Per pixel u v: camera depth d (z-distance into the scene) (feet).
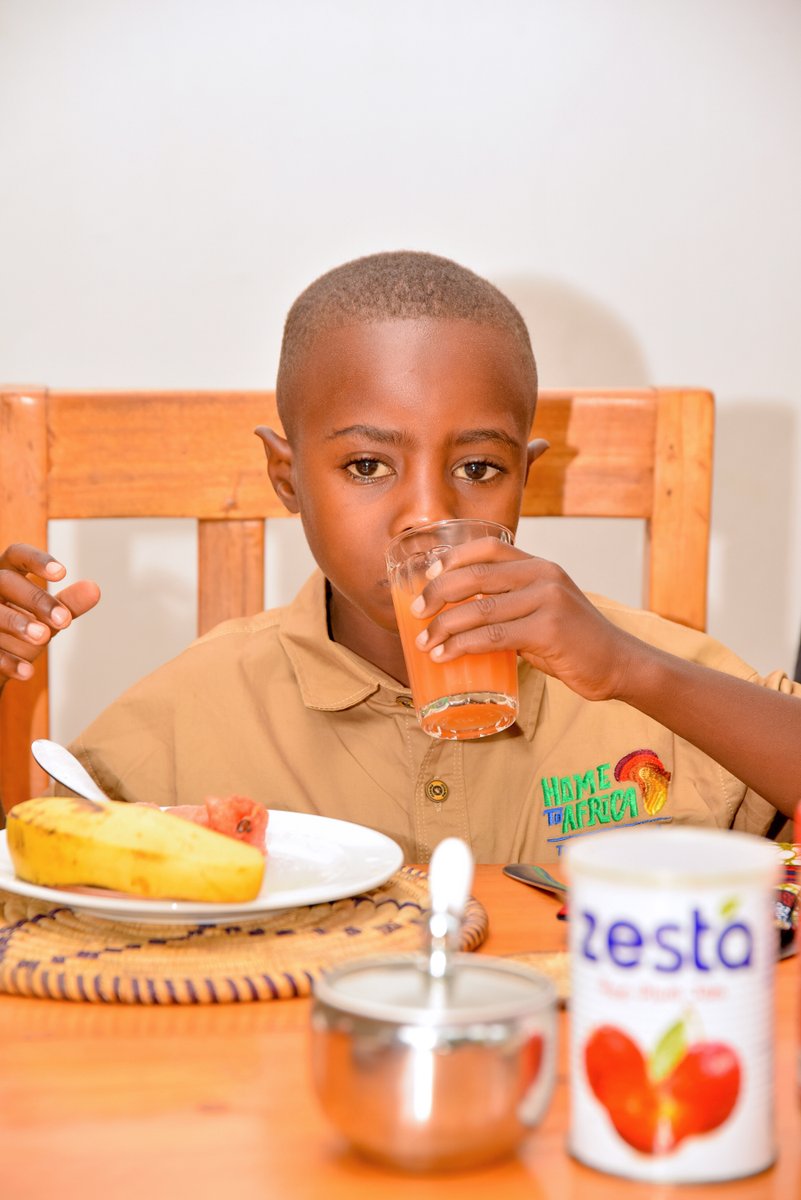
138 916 2.25
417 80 6.69
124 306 6.70
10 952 2.18
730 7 6.80
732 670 4.31
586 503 4.73
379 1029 1.41
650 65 6.80
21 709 4.61
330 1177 1.45
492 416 3.70
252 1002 2.04
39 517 4.60
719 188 6.92
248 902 2.23
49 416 4.59
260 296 6.77
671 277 6.96
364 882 2.39
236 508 4.66
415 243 6.81
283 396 4.12
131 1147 1.53
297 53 6.61
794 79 6.88
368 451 3.70
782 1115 1.60
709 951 1.39
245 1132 1.57
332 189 6.73
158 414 4.63
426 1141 1.40
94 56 6.50
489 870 2.95
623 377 7.01
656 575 4.77
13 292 6.64
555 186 6.84
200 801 4.13
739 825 4.14
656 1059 1.40
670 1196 1.39
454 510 3.71
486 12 6.67
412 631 3.20
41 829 2.31
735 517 7.13
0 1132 1.57
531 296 6.91
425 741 4.00
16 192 6.56
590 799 4.07
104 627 6.76
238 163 6.66
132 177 6.61
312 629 4.10
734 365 7.05
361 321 3.69
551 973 2.05
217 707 4.19
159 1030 1.92
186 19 6.53
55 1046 1.86
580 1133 1.47
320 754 4.09
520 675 4.05
